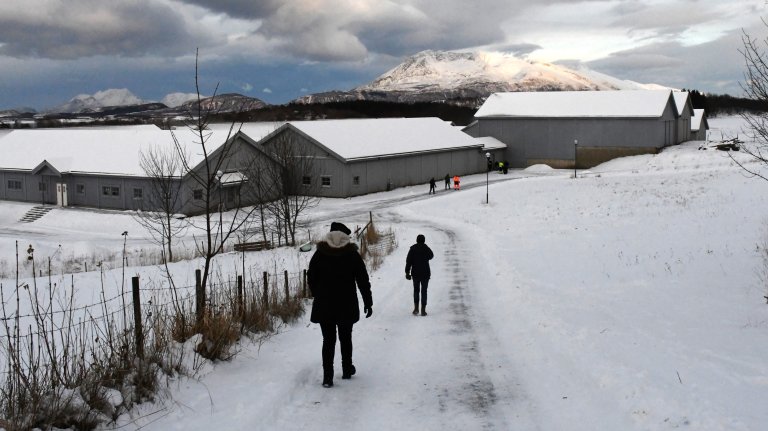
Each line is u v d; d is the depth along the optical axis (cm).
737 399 692
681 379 772
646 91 7662
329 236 852
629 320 1177
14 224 4572
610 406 720
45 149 5347
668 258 2009
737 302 1306
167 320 940
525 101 8075
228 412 693
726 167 5909
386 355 1005
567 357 938
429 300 1580
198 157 4516
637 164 6925
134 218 4362
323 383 831
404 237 3394
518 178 6500
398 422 703
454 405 758
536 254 2422
